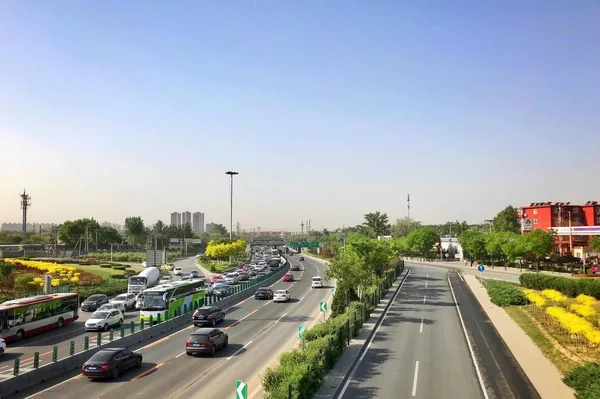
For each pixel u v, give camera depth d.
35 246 145.00
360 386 22.06
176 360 28.52
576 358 27.30
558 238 96.25
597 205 104.06
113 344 30.97
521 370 24.94
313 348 23.20
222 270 102.81
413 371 24.70
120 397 21.48
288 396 16.28
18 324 36.19
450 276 83.12
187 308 46.94
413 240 124.50
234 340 34.59
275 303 55.69
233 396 21.53
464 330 36.19
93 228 162.62
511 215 132.00
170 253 169.25
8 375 25.62
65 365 25.92
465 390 21.56
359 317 36.31
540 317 40.50
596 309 41.88
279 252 166.62
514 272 86.69
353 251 53.78
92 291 61.75
